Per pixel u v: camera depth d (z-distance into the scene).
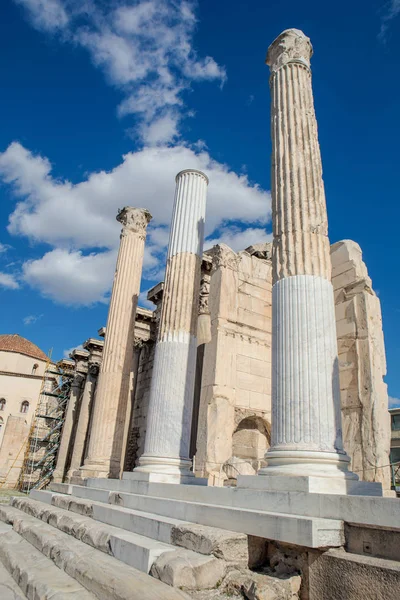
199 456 15.41
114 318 18.80
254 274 19.33
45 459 41.50
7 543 9.04
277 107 10.74
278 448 7.77
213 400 15.90
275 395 8.27
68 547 7.55
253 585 5.25
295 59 11.00
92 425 17.30
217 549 5.87
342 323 16.02
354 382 14.95
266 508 7.02
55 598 5.34
